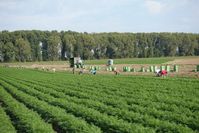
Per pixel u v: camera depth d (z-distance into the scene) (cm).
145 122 2183
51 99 3516
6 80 7294
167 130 1988
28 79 7275
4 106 3488
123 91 4097
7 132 2155
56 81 6328
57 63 17862
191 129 1961
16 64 18662
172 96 3425
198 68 7294
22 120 2438
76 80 6344
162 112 2469
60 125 2333
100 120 2275
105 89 4466
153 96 3444
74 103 3159
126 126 2055
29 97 3744
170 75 6700
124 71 9081
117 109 2650
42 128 2152
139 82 5203
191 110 2616
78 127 2153
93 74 8344
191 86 4234
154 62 13800
